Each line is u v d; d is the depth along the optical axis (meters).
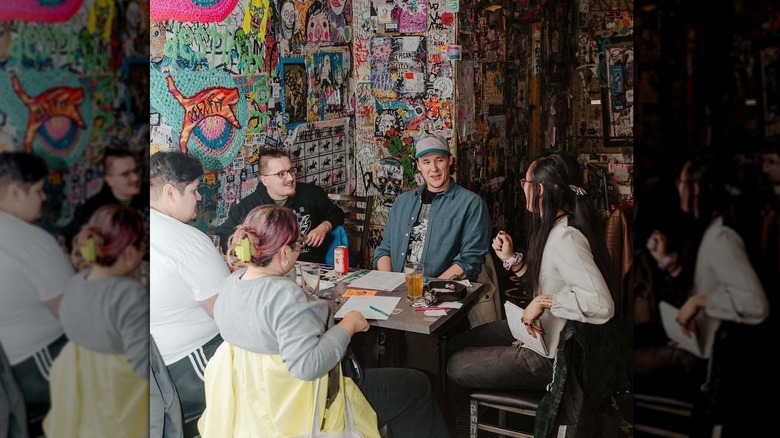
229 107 3.47
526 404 3.06
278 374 2.21
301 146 3.92
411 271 2.89
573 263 3.40
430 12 3.92
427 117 4.00
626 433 3.15
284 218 2.31
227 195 3.50
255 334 2.21
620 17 3.58
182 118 3.23
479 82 3.90
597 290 3.31
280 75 3.76
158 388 2.42
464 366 3.22
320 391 2.20
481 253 3.68
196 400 2.68
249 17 3.55
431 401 2.68
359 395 2.36
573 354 3.15
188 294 2.66
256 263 2.31
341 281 3.22
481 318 3.56
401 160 4.11
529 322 3.25
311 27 3.92
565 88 3.72
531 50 3.79
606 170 3.61
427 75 3.97
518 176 3.79
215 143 3.41
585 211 3.54
